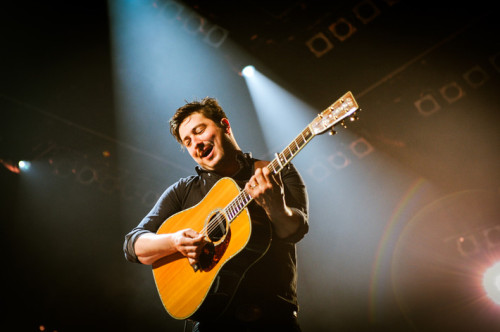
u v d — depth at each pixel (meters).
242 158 2.38
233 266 2.01
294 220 1.93
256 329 1.97
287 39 5.80
